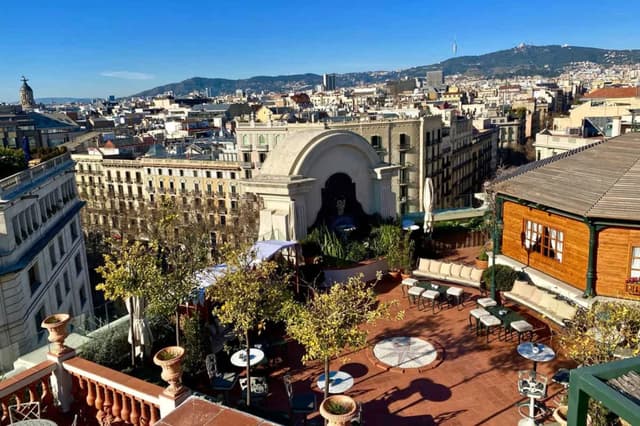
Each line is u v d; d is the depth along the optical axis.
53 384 10.25
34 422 8.14
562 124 79.44
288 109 131.25
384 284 21.64
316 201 22.72
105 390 9.77
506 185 21.11
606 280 16.94
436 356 15.28
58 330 10.33
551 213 18.91
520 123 135.12
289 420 11.80
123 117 180.00
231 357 13.84
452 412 12.59
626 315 10.84
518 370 14.40
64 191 37.12
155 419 9.12
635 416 4.45
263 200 22.17
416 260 23.44
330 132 22.98
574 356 11.23
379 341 16.47
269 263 13.55
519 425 11.60
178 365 8.88
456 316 18.17
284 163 22.03
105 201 88.62
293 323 12.40
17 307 24.94
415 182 78.62
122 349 13.65
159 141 105.69
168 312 13.60
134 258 13.31
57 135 111.62
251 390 12.90
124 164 85.12
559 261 18.77
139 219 82.50
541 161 23.86
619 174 18.09
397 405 12.99
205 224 72.69
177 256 15.19
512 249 21.42
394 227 23.22
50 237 30.22
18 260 25.78
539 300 17.36
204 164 76.88
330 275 20.86
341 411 8.25
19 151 35.97
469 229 29.06
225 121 134.50
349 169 23.92
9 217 25.23
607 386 4.84
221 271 14.39
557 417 10.82
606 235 16.72
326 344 11.11
